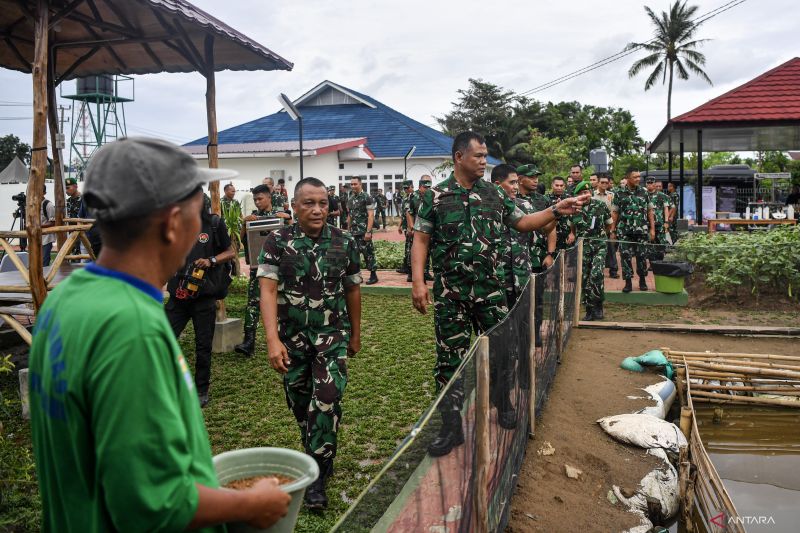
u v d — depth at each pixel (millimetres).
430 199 4789
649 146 22469
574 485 4371
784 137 19125
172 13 6266
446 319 4824
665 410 6059
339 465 4496
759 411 6383
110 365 1273
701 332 8516
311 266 4051
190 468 1419
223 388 6277
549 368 6098
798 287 10164
